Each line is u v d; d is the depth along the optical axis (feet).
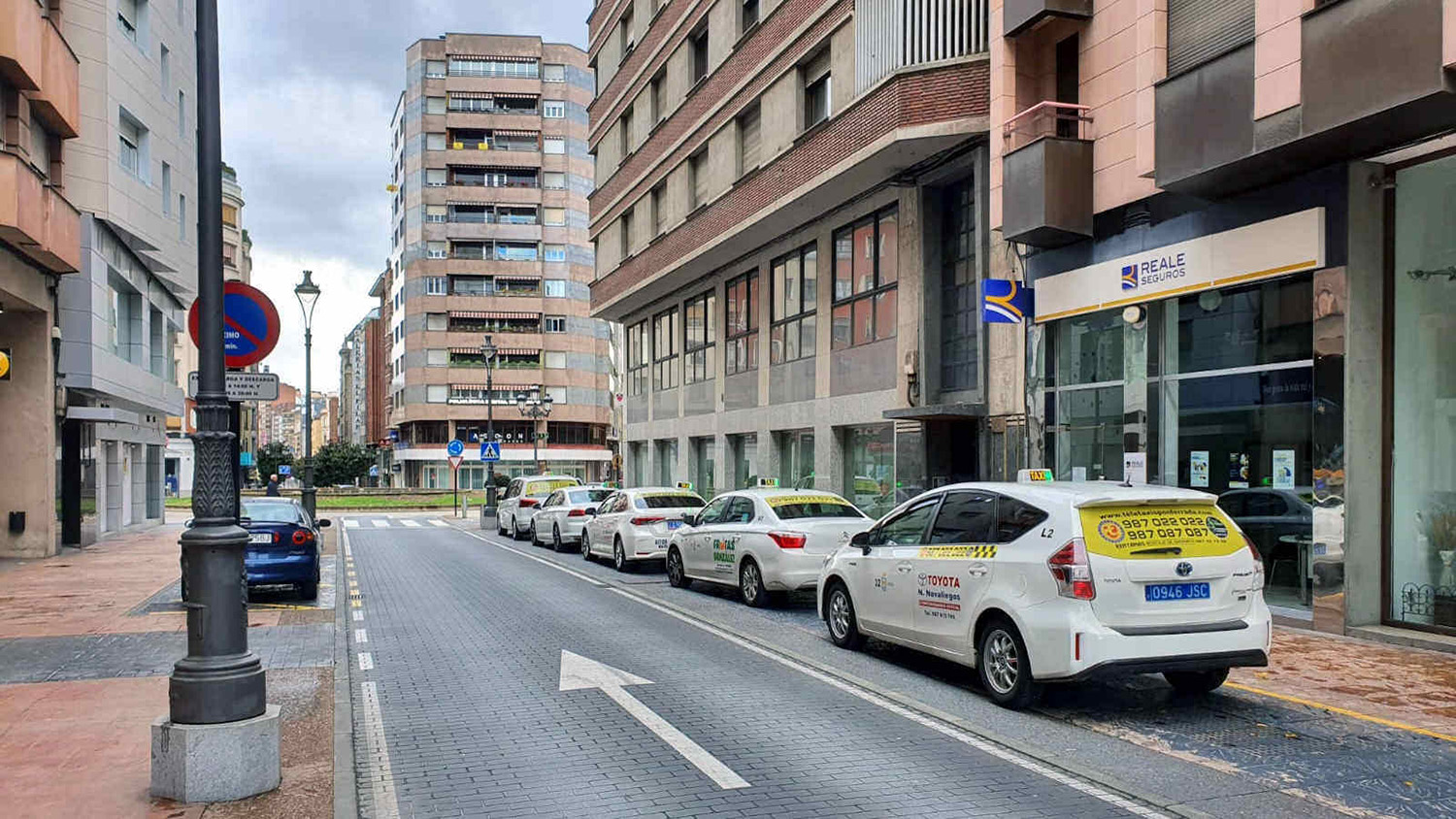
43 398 63.87
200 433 17.57
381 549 75.25
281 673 27.78
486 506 106.83
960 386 54.70
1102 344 43.50
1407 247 32.42
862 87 55.93
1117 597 21.88
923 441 54.60
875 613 29.78
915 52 51.70
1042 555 22.80
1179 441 39.52
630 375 118.42
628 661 30.27
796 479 74.43
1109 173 42.27
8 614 38.88
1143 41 38.14
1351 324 31.99
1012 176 44.78
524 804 17.21
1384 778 18.44
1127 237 41.37
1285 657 28.99
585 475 269.44
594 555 63.26
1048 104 43.04
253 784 17.10
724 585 50.19
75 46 69.51
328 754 19.70
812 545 40.65
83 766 18.86
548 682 27.25
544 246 262.67
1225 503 37.35
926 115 50.39
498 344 258.37
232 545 17.58
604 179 111.75
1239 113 32.83
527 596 46.19
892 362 59.16
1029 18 44.01
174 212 88.74
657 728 22.34
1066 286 44.78
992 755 20.07
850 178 57.93
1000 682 24.20
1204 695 24.91
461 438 257.55
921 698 25.25
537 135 263.08
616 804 17.19
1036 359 46.96
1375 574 32.45
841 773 18.88
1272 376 35.37
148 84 80.23
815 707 24.22
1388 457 32.35
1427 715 22.79
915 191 57.00
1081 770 18.90
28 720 22.35
